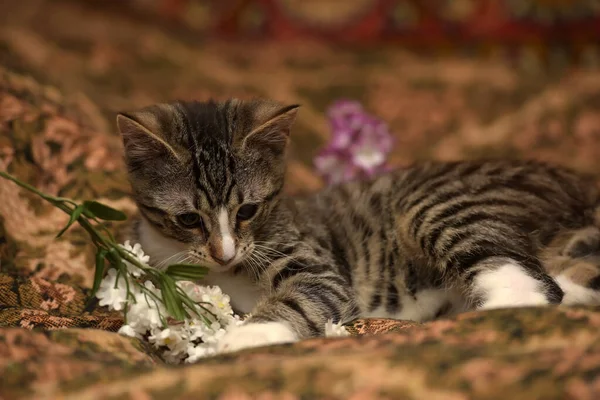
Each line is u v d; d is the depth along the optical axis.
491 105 1.00
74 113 0.82
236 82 1.03
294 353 0.56
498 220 0.67
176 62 1.07
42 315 0.63
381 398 0.51
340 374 0.52
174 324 0.61
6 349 0.55
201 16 1.17
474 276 0.66
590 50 1.09
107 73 1.00
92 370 0.54
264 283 0.68
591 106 0.99
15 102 0.77
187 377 0.53
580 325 0.55
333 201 0.73
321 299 0.66
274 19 1.16
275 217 0.69
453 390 0.51
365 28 1.15
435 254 0.68
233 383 0.52
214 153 0.66
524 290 0.64
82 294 0.67
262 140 0.68
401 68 1.08
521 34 1.10
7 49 0.89
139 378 0.53
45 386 0.53
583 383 0.50
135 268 0.61
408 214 0.69
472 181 0.70
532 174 0.71
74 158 0.75
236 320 0.63
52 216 0.71
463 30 1.12
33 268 0.69
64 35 1.08
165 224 0.67
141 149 0.66
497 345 0.54
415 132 0.97
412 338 0.56
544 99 1.00
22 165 0.73
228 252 0.66
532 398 0.50
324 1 1.15
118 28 1.13
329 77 1.05
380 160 0.81
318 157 0.83
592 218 0.69
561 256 0.68
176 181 0.66
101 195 0.73
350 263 0.70
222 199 0.66
